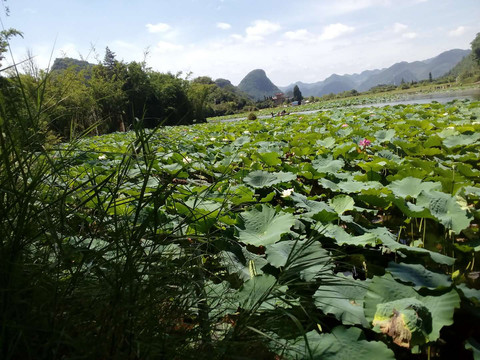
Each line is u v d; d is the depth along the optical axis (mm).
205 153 6727
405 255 2160
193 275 1547
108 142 8422
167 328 1298
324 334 1465
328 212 2586
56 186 1533
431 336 1419
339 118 13695
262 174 4066
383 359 1313
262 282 1766
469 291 1754
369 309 1621
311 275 1843
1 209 1152
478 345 1418
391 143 6629
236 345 1237
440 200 2680
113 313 1088
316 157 5090
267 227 2533
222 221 2502
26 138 1270
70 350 1065
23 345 1002
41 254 1326
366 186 3533
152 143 1649
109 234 1400
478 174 3814
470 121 8484
